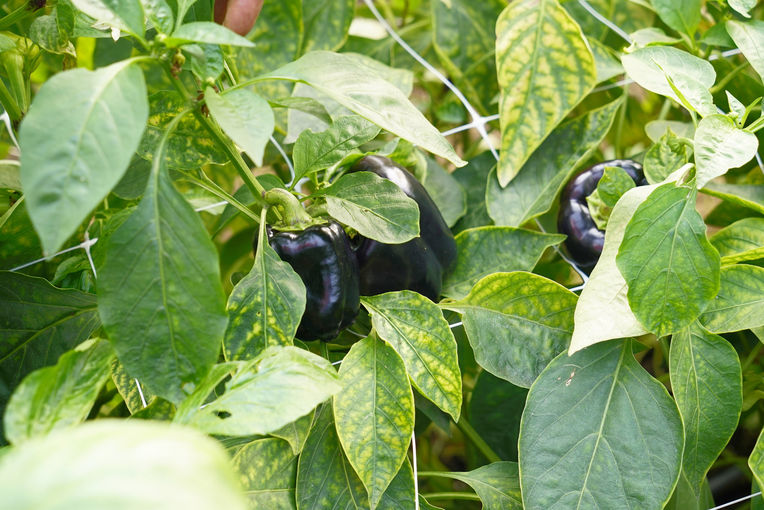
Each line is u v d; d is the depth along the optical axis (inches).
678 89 40.0
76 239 44.9
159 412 39.3
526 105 45.5
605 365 40.7
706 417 40.4
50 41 42.1
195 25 35.5
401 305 41.1
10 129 43.9
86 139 32.8
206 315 35.2
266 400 35.2
